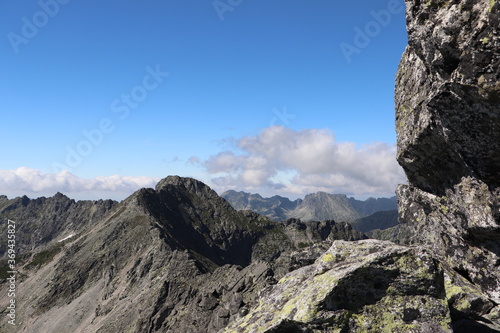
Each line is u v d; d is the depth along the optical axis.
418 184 17.81
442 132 13.37
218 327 47.50
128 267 160.62
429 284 13.77
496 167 11.82
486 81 9.98
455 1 10.63
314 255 22.91
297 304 14.33
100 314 129.50
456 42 10.64
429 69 13.60
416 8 12.32
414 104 15.27
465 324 15.52
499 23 9.39
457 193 14.85
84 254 186.62
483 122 10.99
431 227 19.59
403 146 16.34
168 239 184.75
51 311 150.25
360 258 15.03
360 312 13.55
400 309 13.54
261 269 57.12
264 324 14.50
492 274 15.88
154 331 71.12
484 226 13.53
